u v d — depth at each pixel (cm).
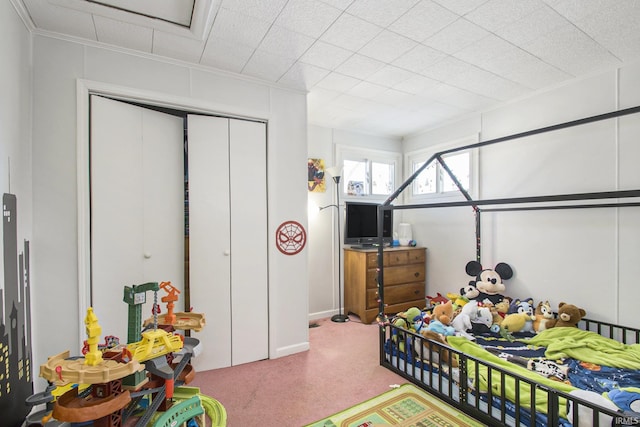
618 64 235
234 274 254
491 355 201
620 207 237
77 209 195
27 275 174
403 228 427
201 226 244
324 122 381
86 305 197
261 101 263
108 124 211
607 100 244
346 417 182
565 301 269
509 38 201
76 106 196
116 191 215
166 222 246
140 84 216
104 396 109
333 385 219
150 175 236
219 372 240
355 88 281
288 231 276
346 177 412
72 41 196
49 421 121
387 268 376
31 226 182
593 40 203
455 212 374
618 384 175
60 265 191
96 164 205
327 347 289
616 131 239
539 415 153
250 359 258
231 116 255
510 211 311
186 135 260
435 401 196
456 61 231
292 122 279
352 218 396
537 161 290
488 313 270
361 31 193
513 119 311
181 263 254
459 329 261
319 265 389
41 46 188
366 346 291
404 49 214
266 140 270
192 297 239
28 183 179
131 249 223
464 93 292
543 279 285
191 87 234
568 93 267
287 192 276
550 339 239
